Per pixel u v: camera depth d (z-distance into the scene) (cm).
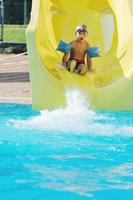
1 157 1177
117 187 955
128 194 912
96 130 1472
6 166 1101
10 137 1384
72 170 1073
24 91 2148
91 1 1912
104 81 1788
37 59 1786
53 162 1136
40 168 1086
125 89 1756
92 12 1914
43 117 1667
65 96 1780
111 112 1752
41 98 1795
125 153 1225
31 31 1778
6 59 3903
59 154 1209
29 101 1925
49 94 1789
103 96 1769
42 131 1459
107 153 1223
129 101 1756
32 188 944
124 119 1634
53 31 1869
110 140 1357
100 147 1280
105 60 1850
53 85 1789
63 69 1817
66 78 1805
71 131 1457
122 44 1827
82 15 1911
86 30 1852
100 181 993
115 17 1869
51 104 1788
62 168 1088
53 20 1873
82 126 1526
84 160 1157
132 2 1831
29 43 1788
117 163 1135
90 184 973
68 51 1827
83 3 1920
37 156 1188
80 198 887
